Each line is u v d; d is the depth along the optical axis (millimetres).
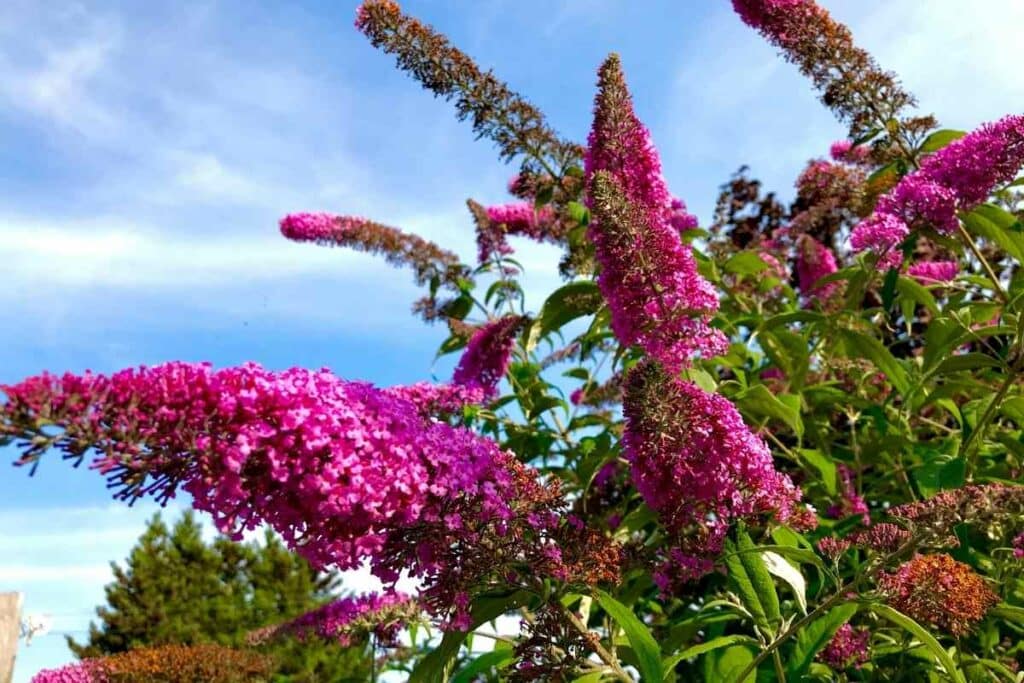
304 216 7051
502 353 5910
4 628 5141
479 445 3025
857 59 5012
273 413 2502
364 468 2605
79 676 5988
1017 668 3732
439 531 2846
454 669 4379
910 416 5707
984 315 5117
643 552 3633
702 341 3973
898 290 5336
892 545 3057
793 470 5625
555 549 3004
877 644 4066
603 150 4402
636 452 3410
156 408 2322
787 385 5414
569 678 3137
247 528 2566
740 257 6055
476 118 5438
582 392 6613
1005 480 4074
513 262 6762
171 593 20812
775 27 5094
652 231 3920
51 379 2160
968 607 2965
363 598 5289
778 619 3244
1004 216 4512
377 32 5309
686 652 3166
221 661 6348
